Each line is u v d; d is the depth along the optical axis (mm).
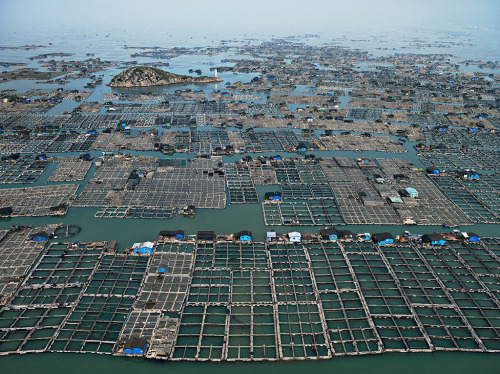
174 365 55875
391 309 67125
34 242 82500
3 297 66375
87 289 69812
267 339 60719
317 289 71000
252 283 72062
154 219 94062
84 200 100750
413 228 93438
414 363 57219
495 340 61281
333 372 55594
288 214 98000
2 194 101875
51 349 57438
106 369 55031
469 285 73812
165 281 71500
